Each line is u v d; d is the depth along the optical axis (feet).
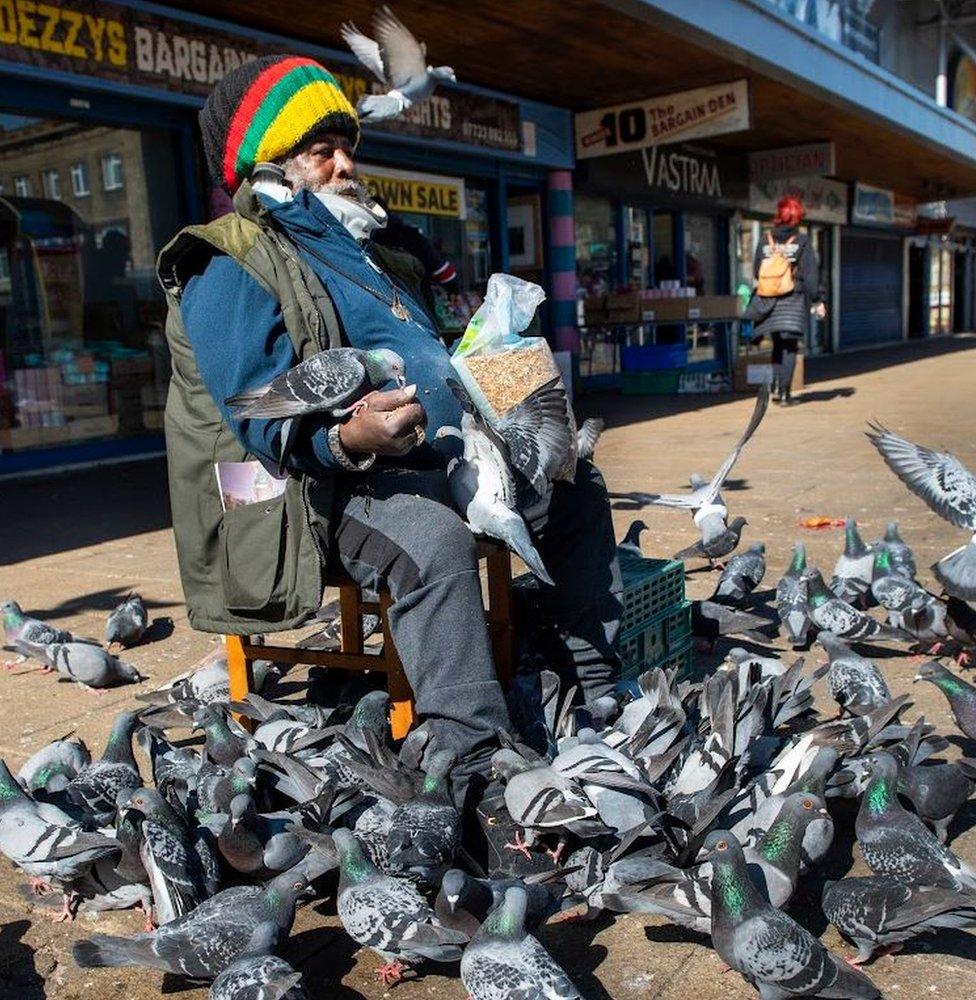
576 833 8.66
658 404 50.03
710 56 42.06
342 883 8.49
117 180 33.83
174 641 17.17
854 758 10.19
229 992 7.23
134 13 31.09
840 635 14.93
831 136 63.16
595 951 8.62
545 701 10.78
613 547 11.94
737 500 26.16
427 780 9.19
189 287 10.34
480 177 47.09
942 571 13.52
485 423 9.93
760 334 48.03
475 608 9.62
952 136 71.05
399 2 33.73
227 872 9.59
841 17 68.90
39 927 9.40
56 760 11.32
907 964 8.28
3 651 17.16
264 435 9.46
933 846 8.63
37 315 32.91
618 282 58.08
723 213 67.31
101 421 34.96
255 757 10.34
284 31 35.76
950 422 39.11
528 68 42.50
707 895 7.97
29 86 29.89
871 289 101.14
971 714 11.46
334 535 10.14
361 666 11.38
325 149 10.80
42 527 25.77
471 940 7.75
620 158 54.24
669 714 10.27
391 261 11.82
